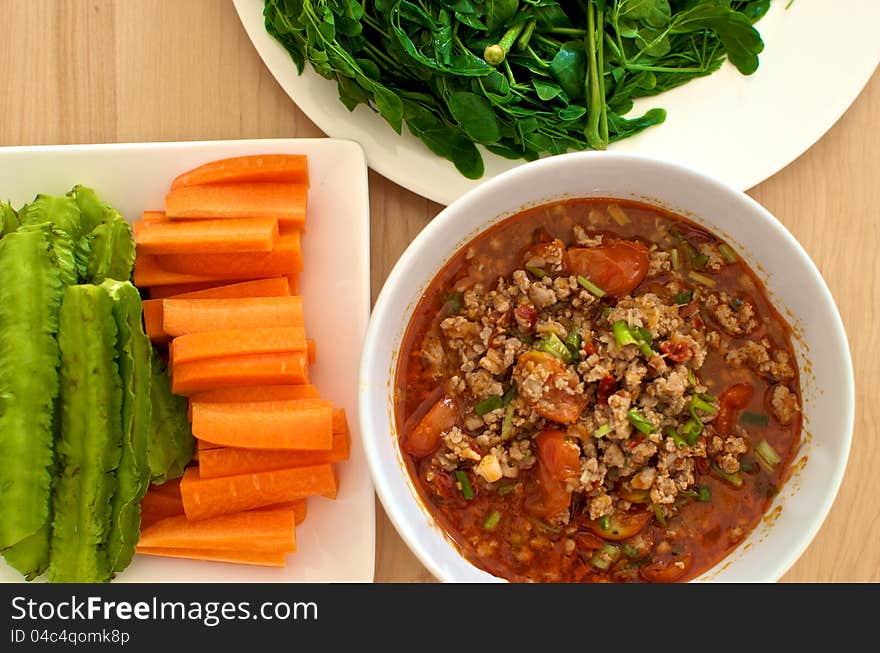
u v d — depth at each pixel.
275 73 0.50
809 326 0.45
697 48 0.50
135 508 0.48
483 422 0.46
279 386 0.49
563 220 0.47
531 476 0.46
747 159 0.50
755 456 0.46
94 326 0.47
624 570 0.46
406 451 0.47
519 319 0.46
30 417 0.46
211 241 0.49
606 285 0.46
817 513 0.44
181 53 0.51
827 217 0.51
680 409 0.45
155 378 0.49
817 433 0.45
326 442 0.48
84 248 0.48
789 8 0.50
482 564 0.46
